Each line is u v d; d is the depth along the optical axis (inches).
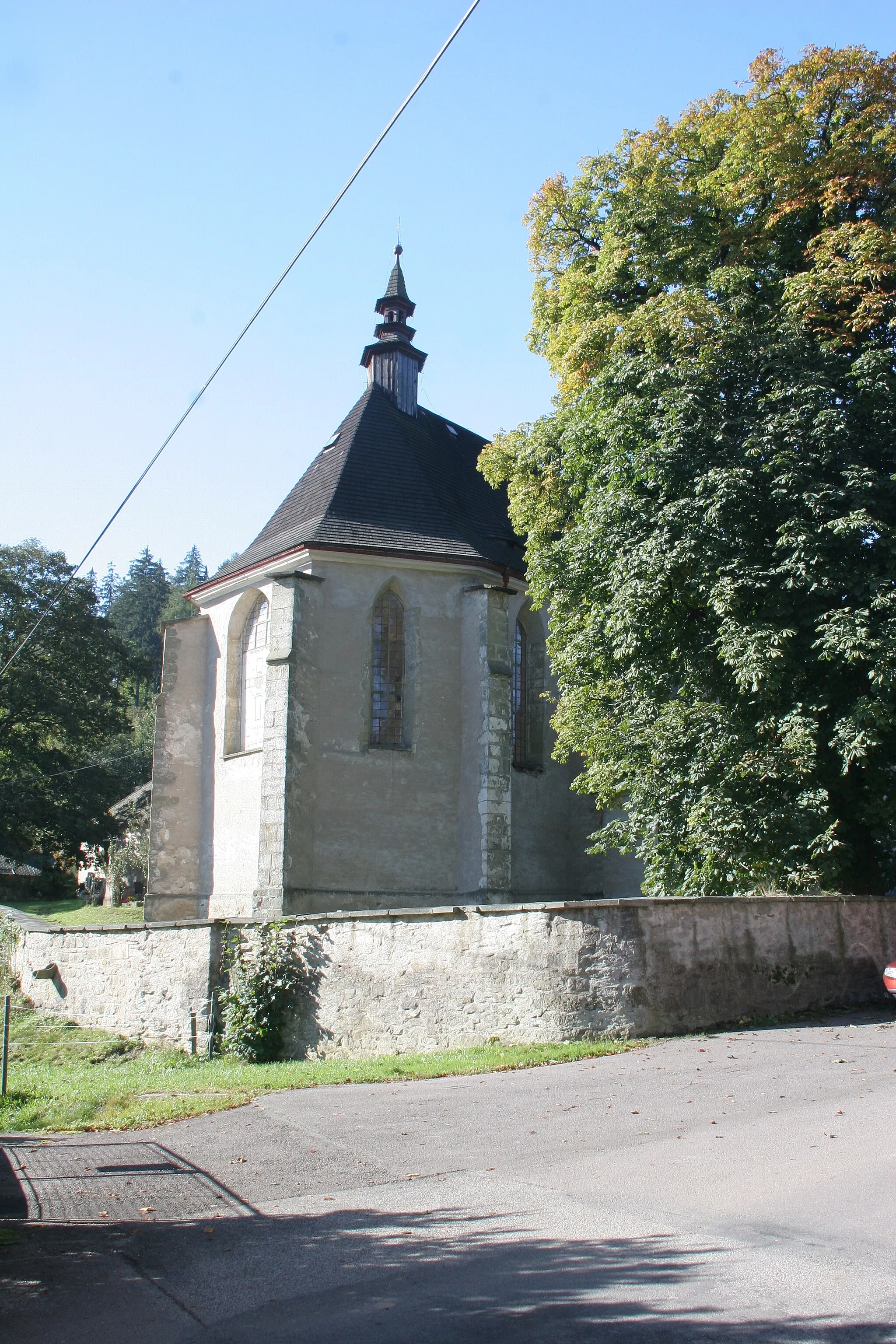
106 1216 277.3
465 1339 181.8
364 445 1039.6
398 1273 219.0
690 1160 293.3
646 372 743.1
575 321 849.5
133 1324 200.8
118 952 786.2
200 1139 372.5
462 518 1056.2
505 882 880.9
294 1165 321.7
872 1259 207.2
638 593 699.4
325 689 892.6
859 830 715.4
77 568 695.1
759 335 717.3
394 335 1242.6
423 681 925.2
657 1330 179.8
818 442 678.5
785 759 658.8
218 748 995.3
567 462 814.5
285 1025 660.1
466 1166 306.5
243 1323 198.1
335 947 637.3
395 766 902.4
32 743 1904.5
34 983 877.8
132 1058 711.7
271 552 962.1
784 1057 448.5
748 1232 227.5
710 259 780.6
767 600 677.3
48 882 2299.5
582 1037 517.7
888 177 737.0
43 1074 653.9
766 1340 173.3
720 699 711.1
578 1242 229.1
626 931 528.1
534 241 902.4
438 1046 567.5
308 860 853.2
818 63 742.5
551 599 821.9
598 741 786.8
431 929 584.7
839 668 669.9
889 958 652.1
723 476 671.1
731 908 569.3
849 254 702.5
